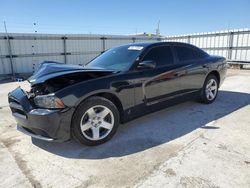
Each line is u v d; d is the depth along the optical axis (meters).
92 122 3.09
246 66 13.38
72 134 3.04
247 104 4.98
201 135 3.37
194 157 2.73
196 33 15.44
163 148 3.00
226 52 13.83
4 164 2.72
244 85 7.34
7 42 11.99
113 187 2.25
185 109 4.66
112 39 15.94
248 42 12.67
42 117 2.78
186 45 4.62
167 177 2.36
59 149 3.08
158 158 2.75
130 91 3.42
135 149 3.01
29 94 3.13
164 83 3.92
